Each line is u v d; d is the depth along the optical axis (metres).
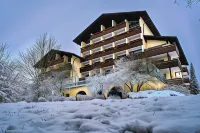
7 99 11.47
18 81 13.65
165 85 18.61
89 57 31.08
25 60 16.09
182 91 17.30
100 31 31.56
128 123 3.58
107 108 5.33
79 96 15.39
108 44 29.59
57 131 3.59
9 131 3.55
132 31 26.75
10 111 5.88
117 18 30.44
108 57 29.42
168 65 20.53
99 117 4.43
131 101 6.64
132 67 19.52
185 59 29.05
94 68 27.95
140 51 25.56
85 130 3.56
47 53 17.23
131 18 28.92
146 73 18.66
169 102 5.60
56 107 6.42
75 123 4.04
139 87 19.02
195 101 5.30
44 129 3.79
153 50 22.16
